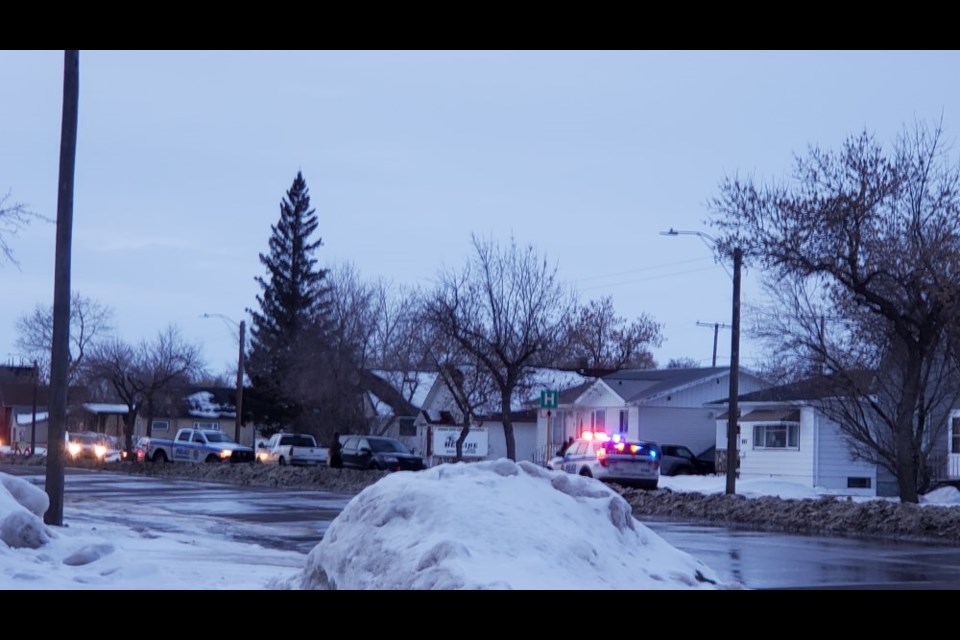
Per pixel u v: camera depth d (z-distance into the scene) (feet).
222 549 54.85
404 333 202.39
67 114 58.49
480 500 31.81
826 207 91.86
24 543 40.22
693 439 174.91
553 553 30.81
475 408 157.28
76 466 174.70
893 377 110.32
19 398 307.78
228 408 286.66
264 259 247.29
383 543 30.78
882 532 78.48
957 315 90.27
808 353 108.78
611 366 238.89
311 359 197.36
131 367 251.19
